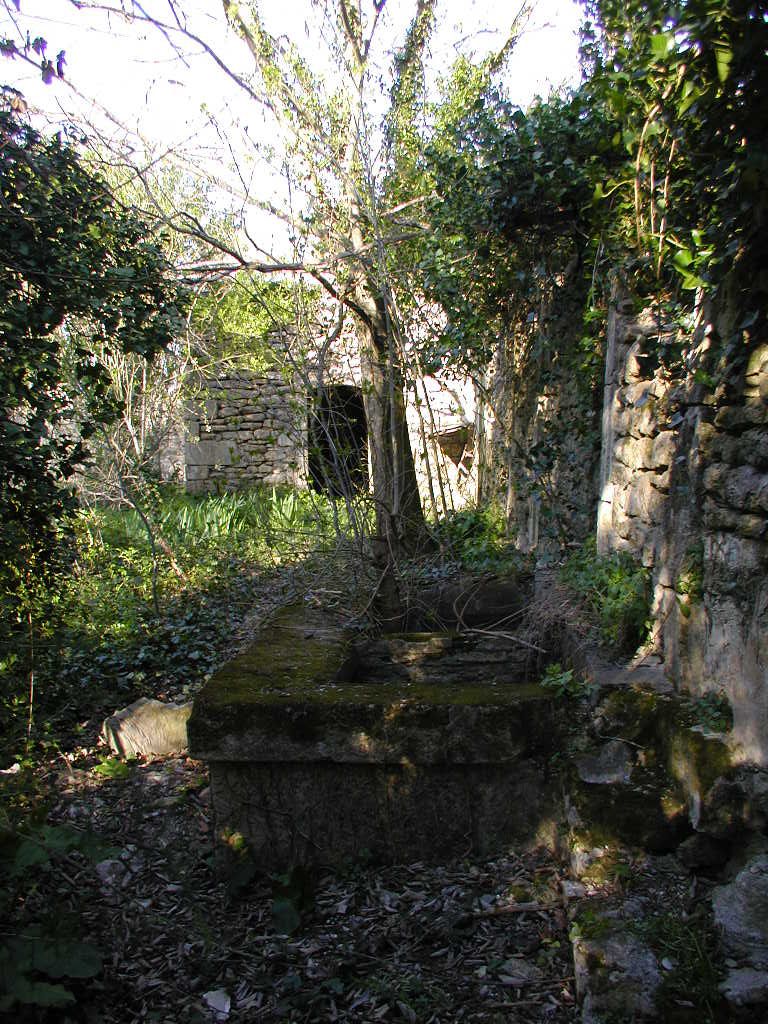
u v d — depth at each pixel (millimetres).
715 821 2420
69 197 3678
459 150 5180
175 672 5363
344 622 4613
